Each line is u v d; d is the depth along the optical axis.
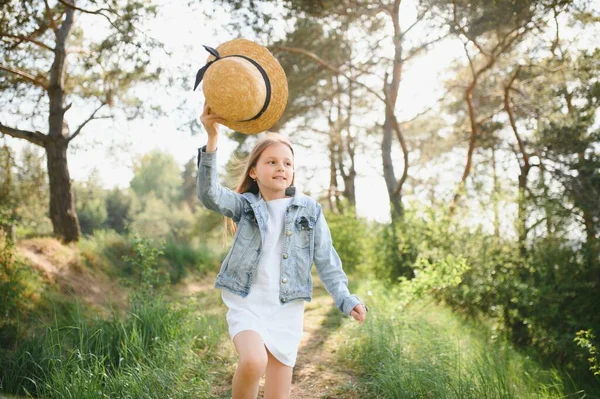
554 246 7.32
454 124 18.61
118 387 4.01
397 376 4.37
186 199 48.97
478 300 7.81
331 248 3.17
